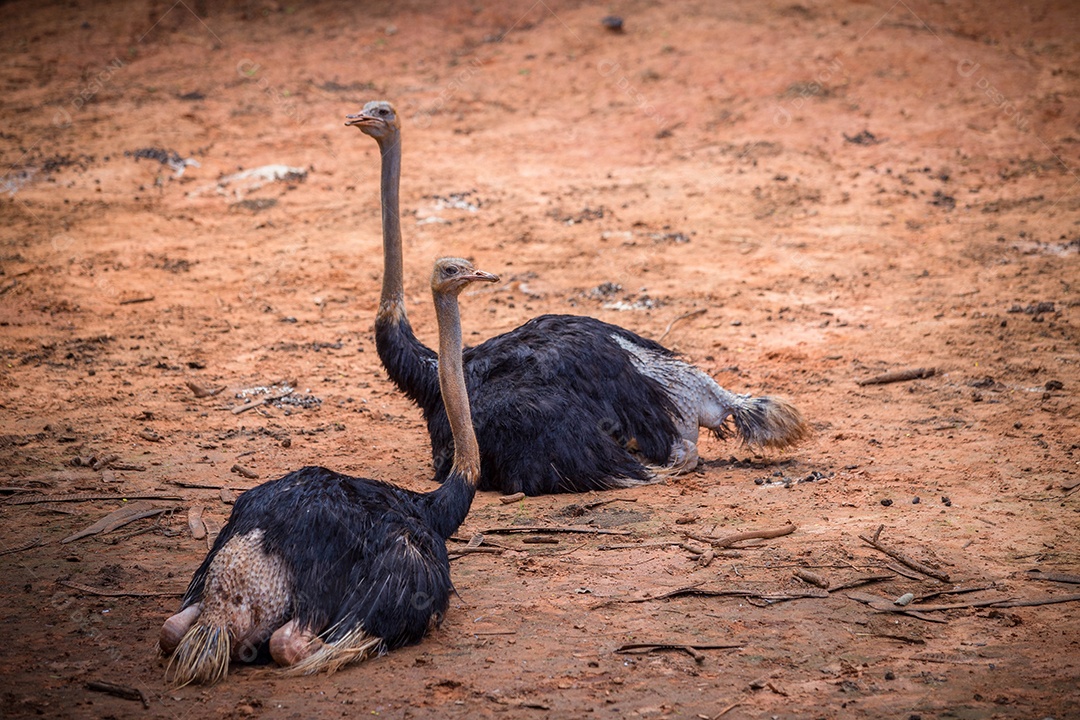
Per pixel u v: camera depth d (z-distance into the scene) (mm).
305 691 19922
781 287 54469
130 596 24359
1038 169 71125
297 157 75688
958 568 25625
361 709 19375
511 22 97000
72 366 44000
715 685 20453
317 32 98188
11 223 63719
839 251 59406
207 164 74062
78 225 63656
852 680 20625
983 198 67250
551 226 64250
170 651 20641
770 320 49875
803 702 19828
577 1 99312
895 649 21906
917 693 20125
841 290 53844
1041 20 95000
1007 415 37469
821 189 69125
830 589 24547
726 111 80875
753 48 88312
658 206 67250
